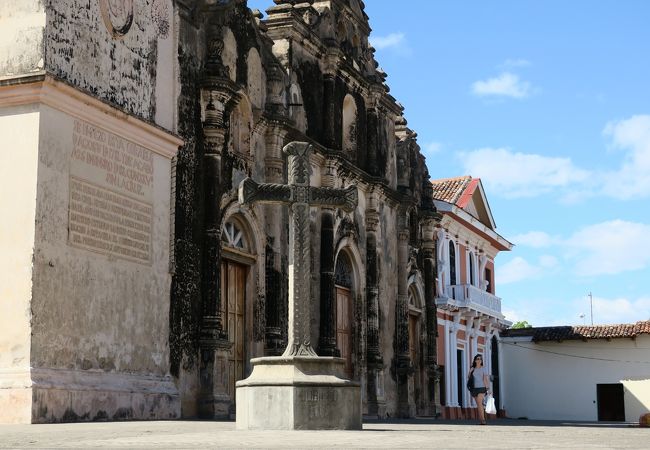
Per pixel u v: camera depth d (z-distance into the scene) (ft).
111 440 30.83
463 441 31.65
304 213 43.75
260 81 78.48
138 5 61.05
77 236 53.88
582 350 156.04
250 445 27.99
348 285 95.14
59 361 51.65
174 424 48.03
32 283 50.08
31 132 51.57
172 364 62.90
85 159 54.95
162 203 62.69
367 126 101.14
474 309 137.28
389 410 102.68
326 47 90.33
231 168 72.18
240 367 73.82
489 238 151.94
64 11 53.78
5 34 52.95
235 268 74.23
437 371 116.67
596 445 30.48
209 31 69.56
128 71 59.67
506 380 160.45
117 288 57.36
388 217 106.01
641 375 151.23
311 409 40.63
